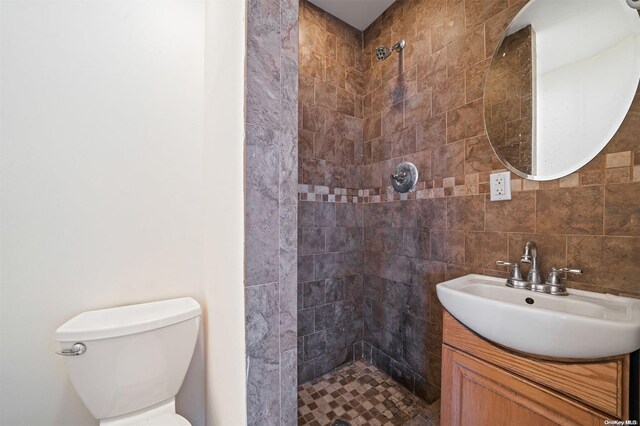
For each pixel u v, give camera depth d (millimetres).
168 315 886
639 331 517
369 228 1785
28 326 849
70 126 904
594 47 826
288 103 618
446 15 1295
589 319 564
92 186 938
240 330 577
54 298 882
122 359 805
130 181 999
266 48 581
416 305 1445
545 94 937
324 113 1667
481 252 1132
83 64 921
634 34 750
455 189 1244
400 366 1537
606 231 793
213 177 902
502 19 1071
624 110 765
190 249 1104
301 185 1568
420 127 1433
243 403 564
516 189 1011
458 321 844
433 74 1361
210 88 974
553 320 606
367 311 1790
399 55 1570
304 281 1578
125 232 991
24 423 842
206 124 1063
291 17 625
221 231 768
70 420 886
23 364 843
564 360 621
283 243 609
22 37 845
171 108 1071
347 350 1747
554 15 919
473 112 1172
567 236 874
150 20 1031
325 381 1569
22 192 845
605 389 558
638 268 737
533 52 970
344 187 1754
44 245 869
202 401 1091
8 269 829
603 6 809
